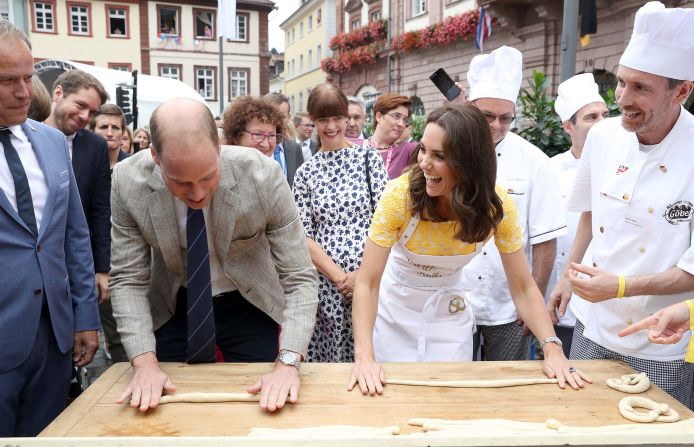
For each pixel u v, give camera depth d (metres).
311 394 1.85
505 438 1.45
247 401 1.79
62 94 3.23
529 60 13.15
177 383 1.91
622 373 2.06
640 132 2.08
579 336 2.54
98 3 31.00
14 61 1.87
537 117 5.00
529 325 2.22
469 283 2.95
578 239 2.66
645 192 2.11
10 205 2.02
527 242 2.96
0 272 2.00
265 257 2.27
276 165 2.06
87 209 3.27
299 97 42.41
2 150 2.05
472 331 2.58
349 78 24.09
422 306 2.50
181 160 1.57
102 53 31.55
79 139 3.27
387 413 1.73
